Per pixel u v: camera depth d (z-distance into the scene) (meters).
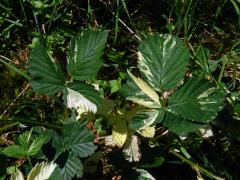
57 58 0.48
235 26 0.54
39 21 0.50
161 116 0.33
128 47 0.51
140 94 0.33
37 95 0.45
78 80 0.36
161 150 0.36
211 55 0.51
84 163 0.36
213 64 0.47
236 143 0.40
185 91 0.32
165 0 0.54
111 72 0.48
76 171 0.33
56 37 0.49
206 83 0.32
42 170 0.30
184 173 0.39
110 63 0.48
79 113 0.36
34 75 0.33
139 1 0.54
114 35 0.51
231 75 0.49
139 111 0.33
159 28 0.53
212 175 0.36
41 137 0.32
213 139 0.42
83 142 0.34
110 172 0.39
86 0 0.53
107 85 0.46
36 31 0.49
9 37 0.49
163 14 0.53
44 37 0.49
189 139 0.40
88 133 0.34
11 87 0.46
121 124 0.35
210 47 0.52
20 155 0.32
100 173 0.38
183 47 0.33
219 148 0.42
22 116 0.43
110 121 0.35
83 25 0.51
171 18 0.53
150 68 0.33
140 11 0.54
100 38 0.33
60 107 0.44
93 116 0.36
